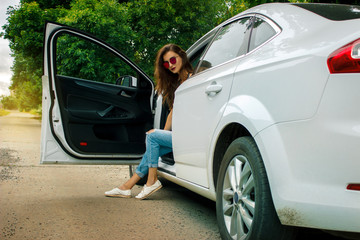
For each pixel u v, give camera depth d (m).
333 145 1.57
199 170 2.65
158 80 3.63
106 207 3.28
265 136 1.82
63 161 3.52
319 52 1.68
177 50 3.44
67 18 12.97
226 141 2.43
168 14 14.24
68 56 10.89
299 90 1.71
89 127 3.63
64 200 3.51
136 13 14.30
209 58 2.99
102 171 5.47
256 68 2.05
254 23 2.49
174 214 3.12
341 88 1.58
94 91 3.75
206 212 3.23
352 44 1.58
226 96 2.30
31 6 17.53
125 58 3.89
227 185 2.25
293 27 2.05
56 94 3.45
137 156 3.84
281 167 1.72
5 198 3.52
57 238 2.41
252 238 1.89
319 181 1.61
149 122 4.05
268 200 1.83
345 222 1.55
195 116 2.71
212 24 14.86
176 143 3.07
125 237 2.48
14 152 7.30
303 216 1.64
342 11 2.09
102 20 12.72
